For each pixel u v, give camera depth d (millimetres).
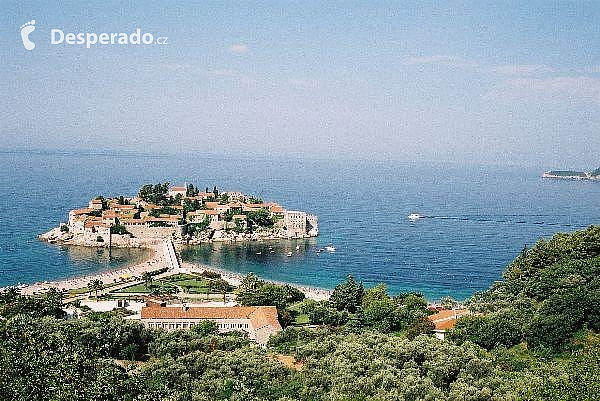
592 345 133625
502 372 125312
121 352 153125
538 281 183500
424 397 111688
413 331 173375
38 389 105562
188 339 161000
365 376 120562
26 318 162625
